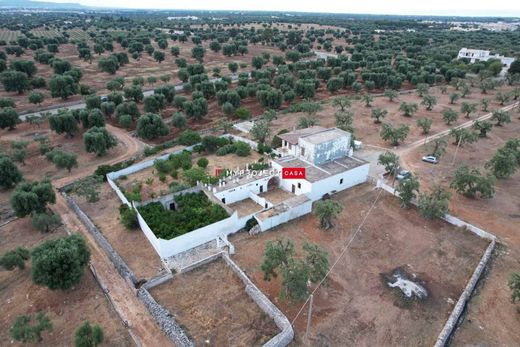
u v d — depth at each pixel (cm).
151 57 16400
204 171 5553
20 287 3466
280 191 5275
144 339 2941
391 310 3212
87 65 14125
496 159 5341
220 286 3481
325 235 4259
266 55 15062
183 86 10719
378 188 5347
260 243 4112
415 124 8125
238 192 4962
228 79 11106
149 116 7231
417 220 4553
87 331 2761
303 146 5556
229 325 3055
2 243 4100
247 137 7325
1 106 8419
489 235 4141
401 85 11856
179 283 3516
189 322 3078
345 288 3453
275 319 3050
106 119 8494
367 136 7450
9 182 5216
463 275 3631
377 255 3919
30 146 6856
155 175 5744
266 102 9138
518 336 2956
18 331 2789
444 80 12400
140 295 3334
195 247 4025
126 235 4247
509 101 9875
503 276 3619
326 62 14262
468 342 2909
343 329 3016
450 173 5772
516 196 5088
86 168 6088
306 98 9956
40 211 4438
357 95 10644
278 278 3575
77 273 3291
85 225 4438
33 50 15825
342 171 5209
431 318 3134
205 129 7888
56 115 7138
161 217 4238
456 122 8225
